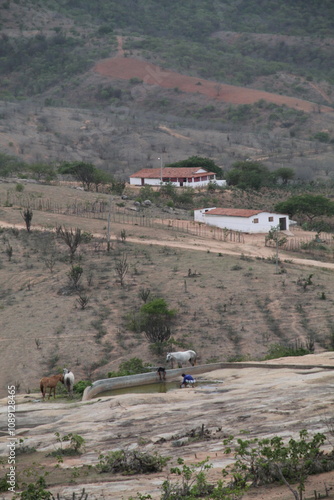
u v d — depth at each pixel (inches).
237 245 3545.8
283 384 1021.8
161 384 1310.3
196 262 3043.8
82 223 3823.8
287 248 3528.5
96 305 2512.3
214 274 2844.5
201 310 2422.5
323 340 2050.9
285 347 1945.1
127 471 633.6
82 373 1939.0
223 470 569.6
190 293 2600.9
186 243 3499.0
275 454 561.6
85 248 3272.6
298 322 2255.2
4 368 2018.9
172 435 757.9
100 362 2003.0
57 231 3412.9
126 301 2539.4
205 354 2028.8
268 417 793.6
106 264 3009.4
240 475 534.3
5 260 3083.2
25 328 2320.4
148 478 603.5
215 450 674.2
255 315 2351.1
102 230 3695.9
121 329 2271.2
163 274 2856.8
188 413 882.8
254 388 1029.2
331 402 822.5
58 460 680.4
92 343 2154.3
